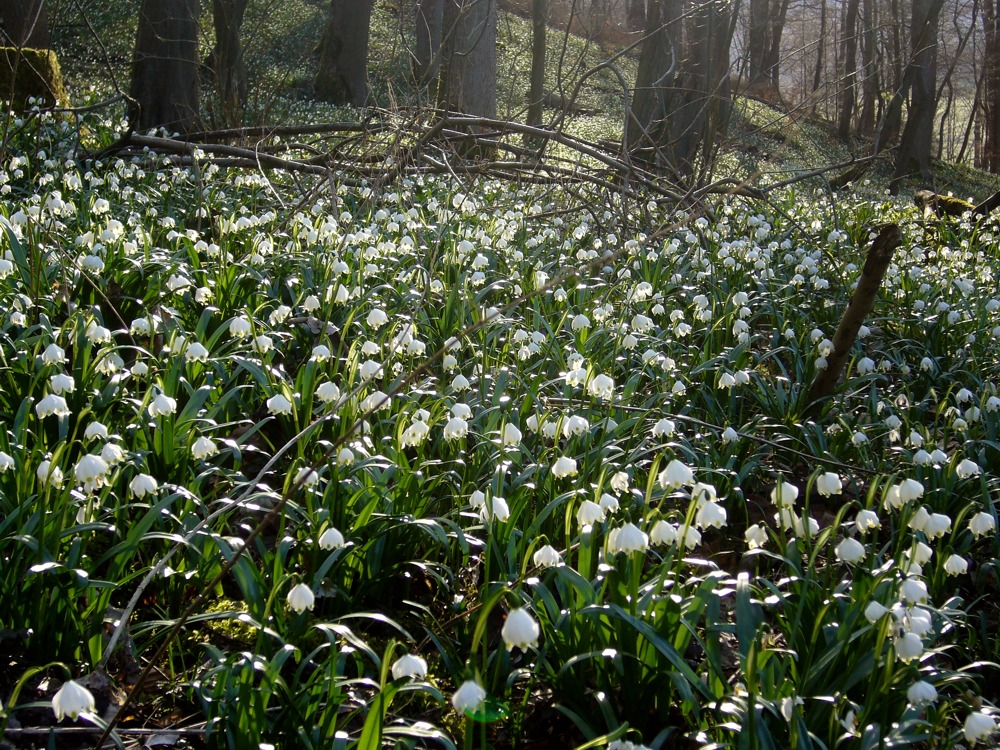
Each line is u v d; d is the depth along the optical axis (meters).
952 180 32.84
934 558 3.99
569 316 5.72
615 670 2.76
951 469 4.06
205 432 3.88
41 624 2.81
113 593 3.21
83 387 3.79
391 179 9.16
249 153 9.50
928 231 11.87
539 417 3.86
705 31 12.88
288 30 27.09
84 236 5.59
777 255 8.73
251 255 5.81
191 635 3.13
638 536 2.59
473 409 4.50
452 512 3.39
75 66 19.72
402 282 6.05
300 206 7.54
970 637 3.45
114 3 23.12
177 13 13.62
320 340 5.24
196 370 4.26
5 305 4.75
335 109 20.59
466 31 16.09
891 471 4.58
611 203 8.36
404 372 4.75
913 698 2.32
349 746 2.32
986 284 8.70
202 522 2.89
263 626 2.61
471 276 6.39
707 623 2.65
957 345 6.52
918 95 24.98
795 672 2.63
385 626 3.31
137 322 4.41
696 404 5.28
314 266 6.15
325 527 3.15
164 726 2.71
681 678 2.50
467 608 3.31
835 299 7.12
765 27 12.33
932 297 7.47
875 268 4.70
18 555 2.84
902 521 3.23
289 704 2.40
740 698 2.42
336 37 23.25
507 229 7.54
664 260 7.44
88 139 11.03
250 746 2.34
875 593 2.82
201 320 4.61
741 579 2.68
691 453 4.07
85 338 4.07
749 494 4.58
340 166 9.28
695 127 12.81
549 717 2.86
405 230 7.47
